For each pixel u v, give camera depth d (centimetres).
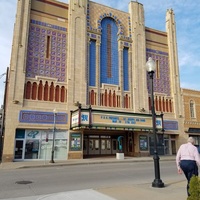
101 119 2358
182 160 697
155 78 3234
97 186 921
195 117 3397
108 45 2975
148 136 2944
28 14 2464
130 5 3278
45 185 941
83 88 2580
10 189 859
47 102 2378
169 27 3553
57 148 2350
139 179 1109
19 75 2269
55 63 2548
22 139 2223
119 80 2909
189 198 467
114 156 2772
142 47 3144
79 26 2744
